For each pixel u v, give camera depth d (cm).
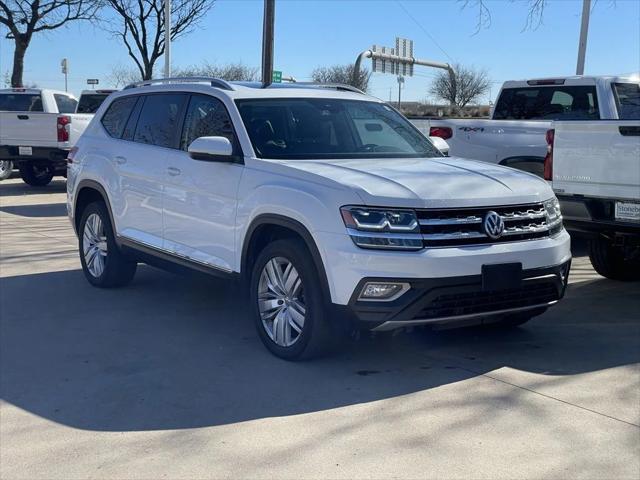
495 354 544
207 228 591
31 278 800
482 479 357
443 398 458
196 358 539
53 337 592
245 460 380
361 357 535
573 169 684
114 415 441
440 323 480
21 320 639
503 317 518
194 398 464
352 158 578
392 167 537
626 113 986
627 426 416
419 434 407
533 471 365
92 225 756
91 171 739
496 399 456
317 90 657
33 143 1591
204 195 591
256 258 559
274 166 535
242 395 467
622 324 625
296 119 604
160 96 689
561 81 1016
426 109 3934
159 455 388
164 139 661
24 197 1619
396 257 461
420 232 469
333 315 483
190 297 720
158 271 839
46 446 401
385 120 658
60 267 859
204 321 636
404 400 455
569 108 1016
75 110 1834
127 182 689
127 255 709
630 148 639
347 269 468
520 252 495
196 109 635
